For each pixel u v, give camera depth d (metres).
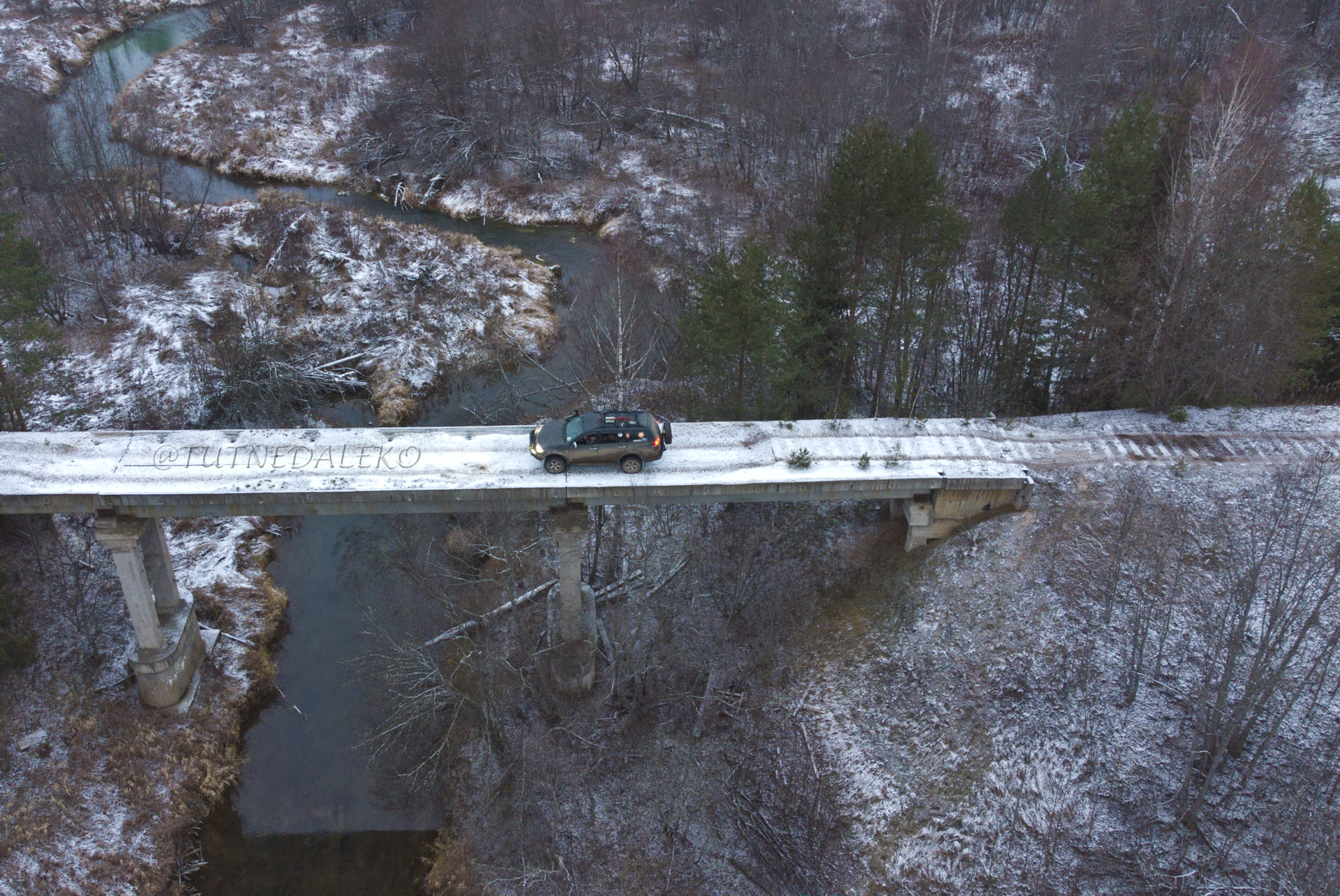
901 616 36.94
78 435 33.84
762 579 39.38
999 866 30.03
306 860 32.88
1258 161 44.12
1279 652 31.81
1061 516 37.06
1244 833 28.55
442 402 54.97
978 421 40.00
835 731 34.34
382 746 35.09
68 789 33.25
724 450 35.44
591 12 94.56
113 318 57.88
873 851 31.09
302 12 108.81
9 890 30.48
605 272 62.78
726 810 33.06
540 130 83.00
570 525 33.28
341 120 87.19
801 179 66.06
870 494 35.62
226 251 67.50
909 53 80.69
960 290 52.12
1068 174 40.75
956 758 32.53
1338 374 42.88
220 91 90.69
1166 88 72.38
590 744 34.69
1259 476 37.59
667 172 77.88
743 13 91.69
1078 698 32.94
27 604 38.72
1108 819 30.11
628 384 46.31
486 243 72.12
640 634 37.50
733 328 37.16
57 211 62.31
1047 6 93.06
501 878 31.39
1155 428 40.53
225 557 43.59
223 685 37.88
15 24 97.06
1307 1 78.19
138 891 31.23
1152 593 34.53
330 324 59.72
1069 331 42.81
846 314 41.94
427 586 39.31
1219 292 39.19
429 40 83.81
